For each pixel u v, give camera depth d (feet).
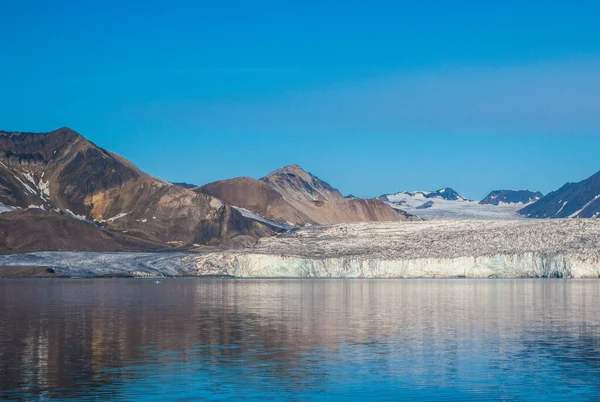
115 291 431.02
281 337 193.67
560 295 372.79
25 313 265.34
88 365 150.30
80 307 295.48
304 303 318.45
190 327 216.54
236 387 131.34
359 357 161.17
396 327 217.15
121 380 136.36
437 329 211.82
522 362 155.12
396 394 126.82
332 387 131.54
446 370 146.61
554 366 150.61
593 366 150.71
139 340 187.11
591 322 231.09
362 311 273.95
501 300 334.65
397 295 378.12
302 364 152.56
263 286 499.51
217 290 442.09
